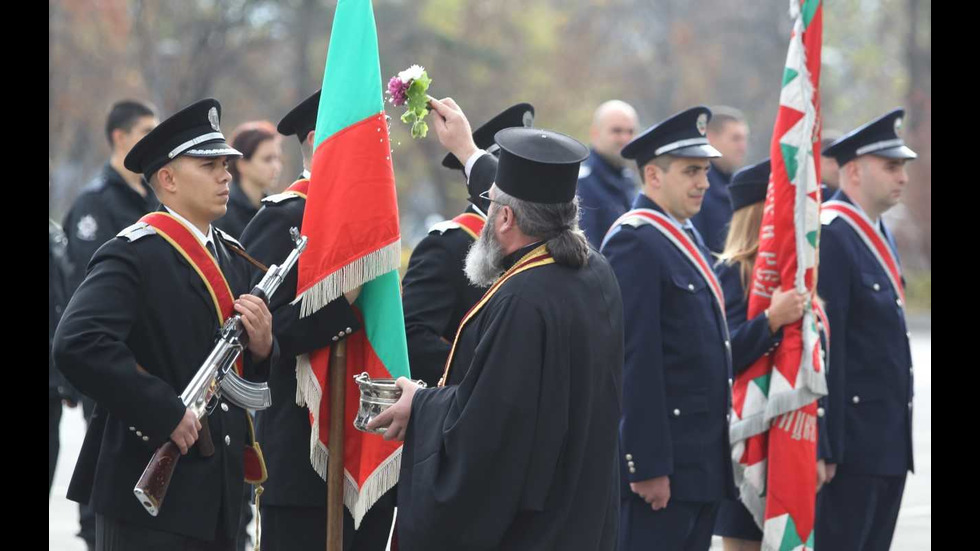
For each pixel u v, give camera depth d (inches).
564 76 5615.2
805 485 804.6
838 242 855.7
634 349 745.0
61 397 994.7
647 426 738.2
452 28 5064.0
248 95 5132.9
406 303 727.7
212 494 591.5
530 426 513.7
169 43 4886.8
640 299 748.6
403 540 532.7
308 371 674.2
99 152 5068.9
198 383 573.9
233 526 605.3
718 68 6136.8
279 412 692.1
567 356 523.8
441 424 527.5
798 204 814.5
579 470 526.3
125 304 575.8
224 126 5068.9
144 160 606.9
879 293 861.8
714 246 1090.1
